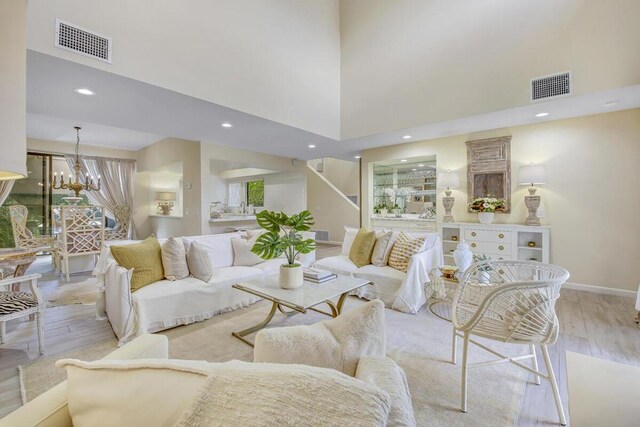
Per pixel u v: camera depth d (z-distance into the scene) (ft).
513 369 7.03
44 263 19.70
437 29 13.89
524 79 11.82
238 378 1.89
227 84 11.63
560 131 13.85
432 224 17.76
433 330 9.19
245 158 22.36
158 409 1.94
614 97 11.04
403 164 20.59
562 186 13.84
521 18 11.84
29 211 21.16
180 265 10.10
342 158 25.54
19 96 3.00
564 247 13.82
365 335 3.09
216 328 9.38
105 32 8.48
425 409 5.75
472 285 7.34
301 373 1.89
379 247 12.32
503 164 15.31
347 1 16.92
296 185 27.27
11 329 9.29
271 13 13.38
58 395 2.46
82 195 24.04
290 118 14.29
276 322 9.85
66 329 9.39
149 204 27.37
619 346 8.08
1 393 6.25
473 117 13.39
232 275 10.98
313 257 14.87
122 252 9.13
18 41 3.01
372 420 1.64
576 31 10.80
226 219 22.93
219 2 11.37
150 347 3.52
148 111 12.09
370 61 16.08
